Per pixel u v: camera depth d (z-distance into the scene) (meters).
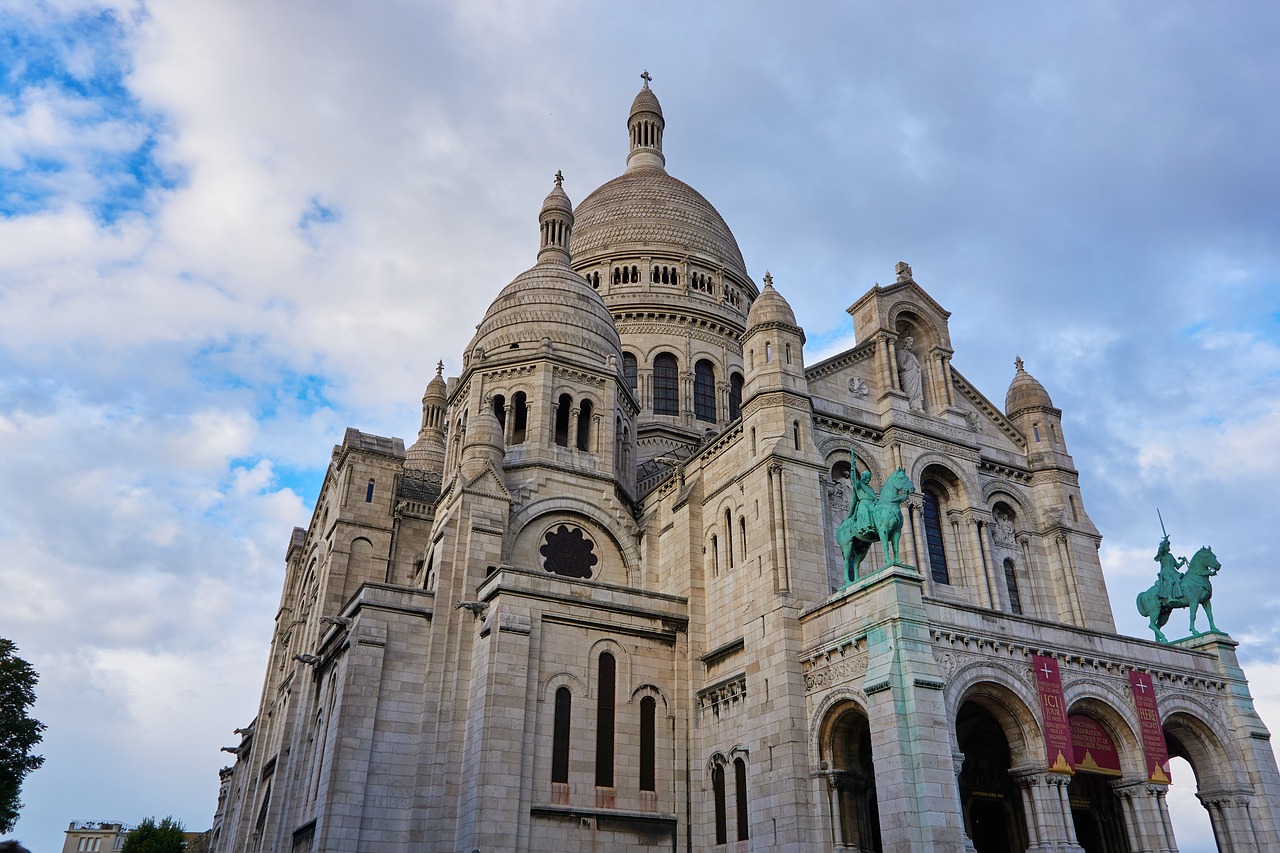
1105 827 41.88
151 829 107.38
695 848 43.44
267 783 61.38
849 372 50.16
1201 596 44.16
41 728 59.50
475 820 40.28
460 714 45.00
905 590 36.22
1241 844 39.50
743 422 47.81
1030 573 51.09
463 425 59.47
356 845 41.56
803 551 42.91
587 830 42.38
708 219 88.69
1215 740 41.03
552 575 46.72
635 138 101.69
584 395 59.34
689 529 50.03
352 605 47.47
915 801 32.81
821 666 39.09
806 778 38.19
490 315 63.78
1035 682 37.44
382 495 62.56
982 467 52.19
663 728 46.12
